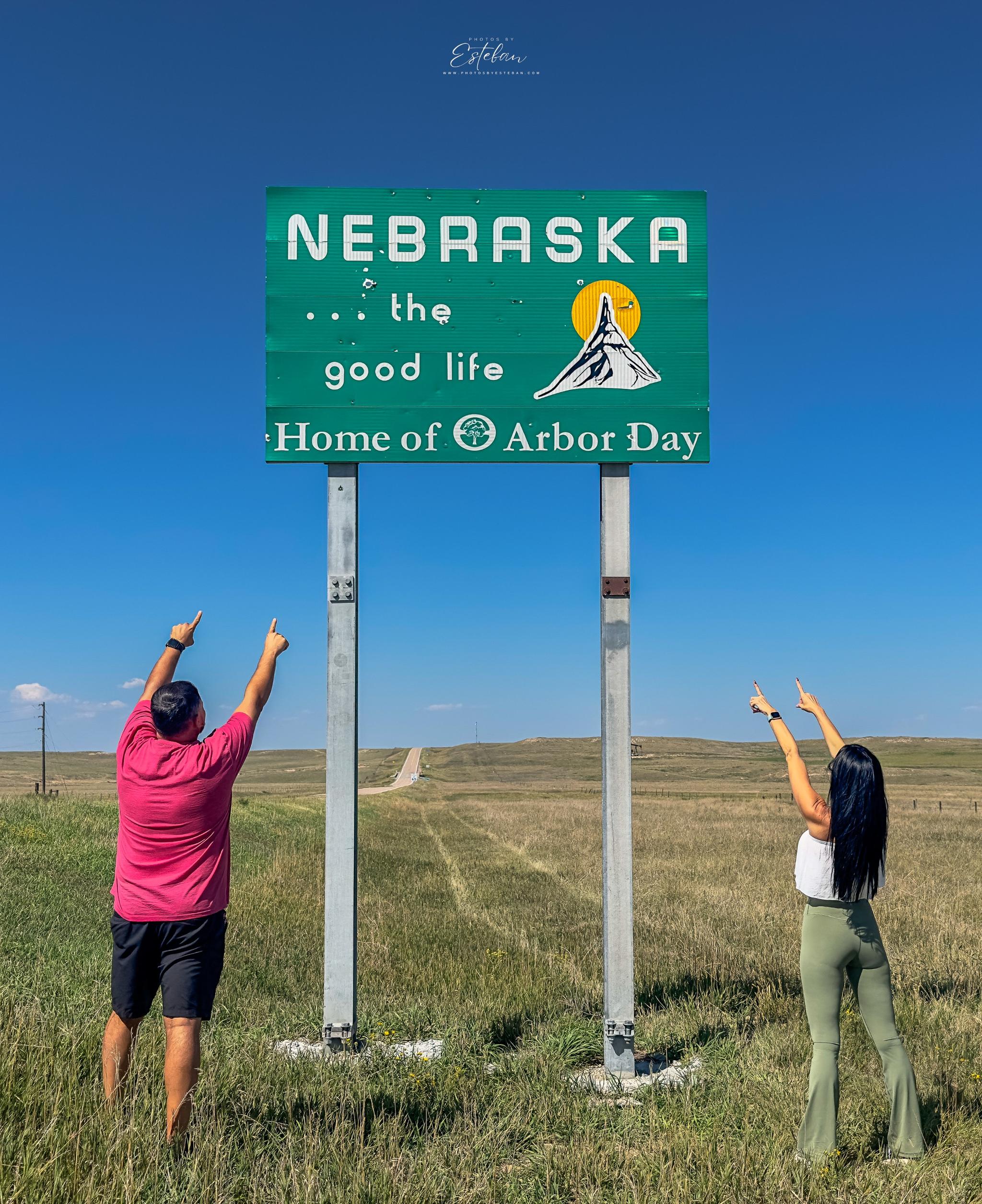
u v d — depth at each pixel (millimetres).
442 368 6262
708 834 24484
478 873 16422
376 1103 4543
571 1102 4727
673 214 6402
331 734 5918
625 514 6102
